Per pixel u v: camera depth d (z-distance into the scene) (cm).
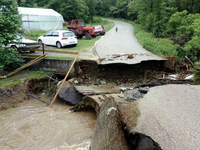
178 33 1455
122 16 5441
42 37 1385
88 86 812
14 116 615
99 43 1500
